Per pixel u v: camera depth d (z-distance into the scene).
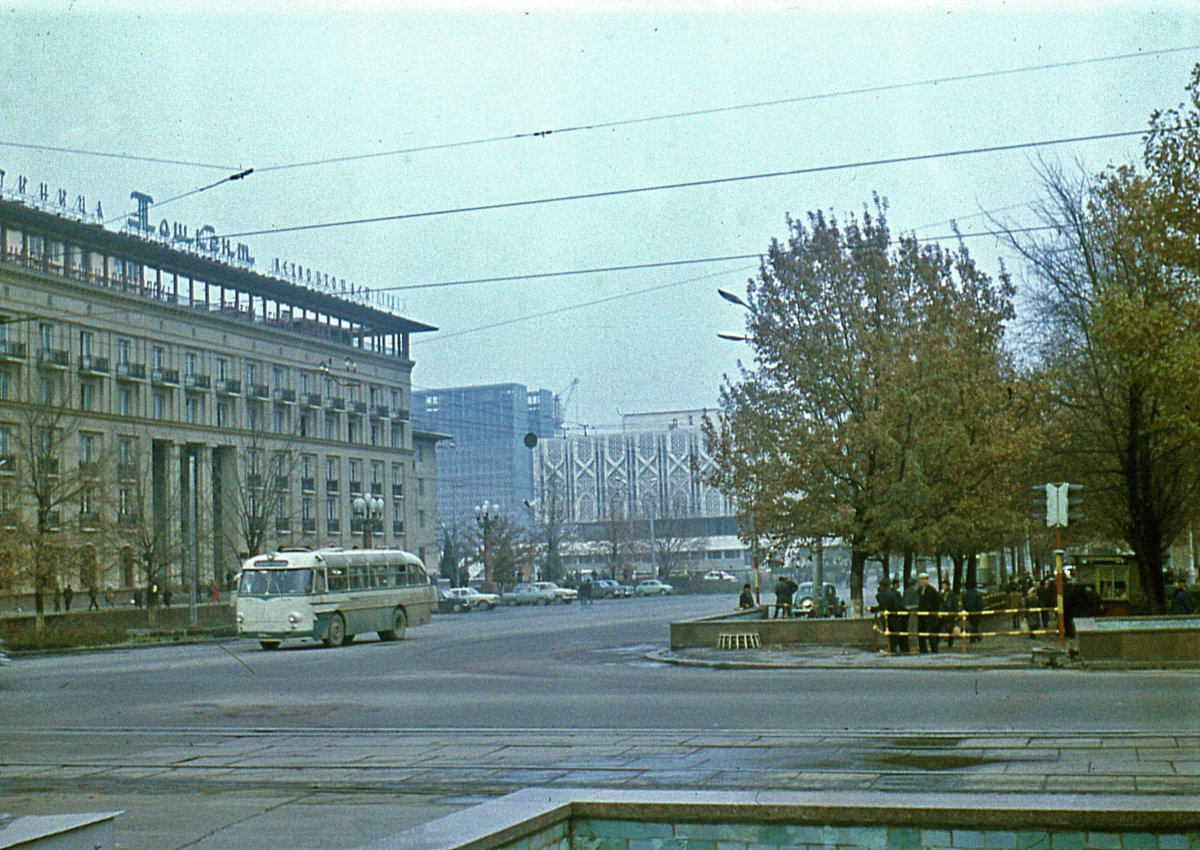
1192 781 9.28
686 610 64.25
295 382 85.19
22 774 12.05
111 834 4.35
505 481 176.88
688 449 157.50
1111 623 22.67
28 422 51.56
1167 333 23.97
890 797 6.05
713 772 10.56
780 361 33.06
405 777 11.02
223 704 18.91
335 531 87.12
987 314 34.59
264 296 83.31
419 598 41.84
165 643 45.97
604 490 160.50
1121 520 37.56
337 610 37.62
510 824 5.54
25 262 66.12
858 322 32.69
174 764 12.43
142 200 73.75
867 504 31.20
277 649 37.38
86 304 68.75
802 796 6.14
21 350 63.62
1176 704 14.83
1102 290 28.44
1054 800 5.79
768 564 34.91
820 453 31.05
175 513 67.62
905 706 15.43
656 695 18.05
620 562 123.75
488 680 22.30
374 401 93.75
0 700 21.16
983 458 30.83
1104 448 33.56
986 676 20.17
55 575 46.88
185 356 75.75
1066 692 16.73
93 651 43.06
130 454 67.19
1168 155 22.06
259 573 37.12
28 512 58.62
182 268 76.19
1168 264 23.81
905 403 30.22
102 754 13.43
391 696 19.41
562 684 20.84
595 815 6.15
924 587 26.72
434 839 5.24
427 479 105.56
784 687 18.83
